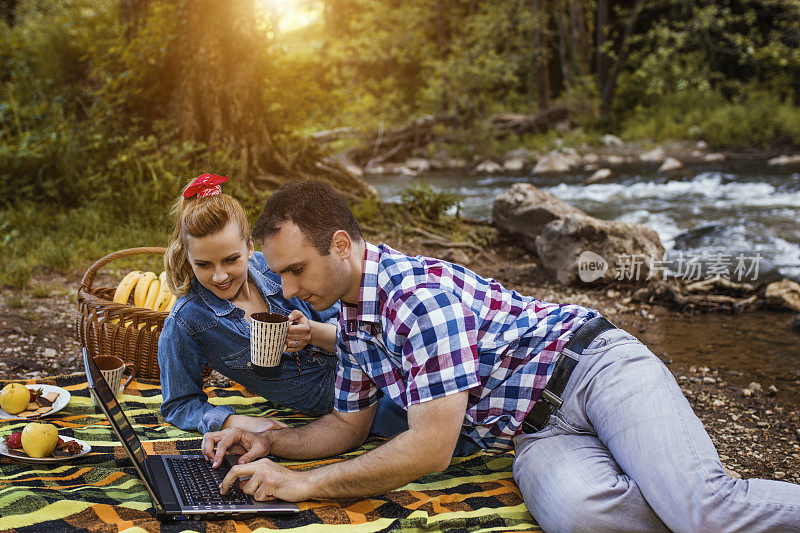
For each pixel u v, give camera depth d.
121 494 2.39
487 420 2.52
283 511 2.29
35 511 2.15
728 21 20.61
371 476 2.27
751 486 2.12
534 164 17.22
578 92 20.75
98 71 10.21
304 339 2.89
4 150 8.06
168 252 2.95
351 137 17.73
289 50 10.53
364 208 8.74
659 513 2.16
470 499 2.55
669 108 20.28
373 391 2.77
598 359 2.39
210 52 8.89
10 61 11.80
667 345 5.11
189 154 8.70
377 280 2.34
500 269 7.24
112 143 8.84
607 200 11.41
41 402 3.13
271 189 8.87
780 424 3.79
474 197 12.40
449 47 21.36
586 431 2.44
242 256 2.90
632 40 20.41
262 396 3.24
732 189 11.95
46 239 6.88
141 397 3.35
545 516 2.34
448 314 2.26
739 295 6.24
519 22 20.78
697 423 2.25
